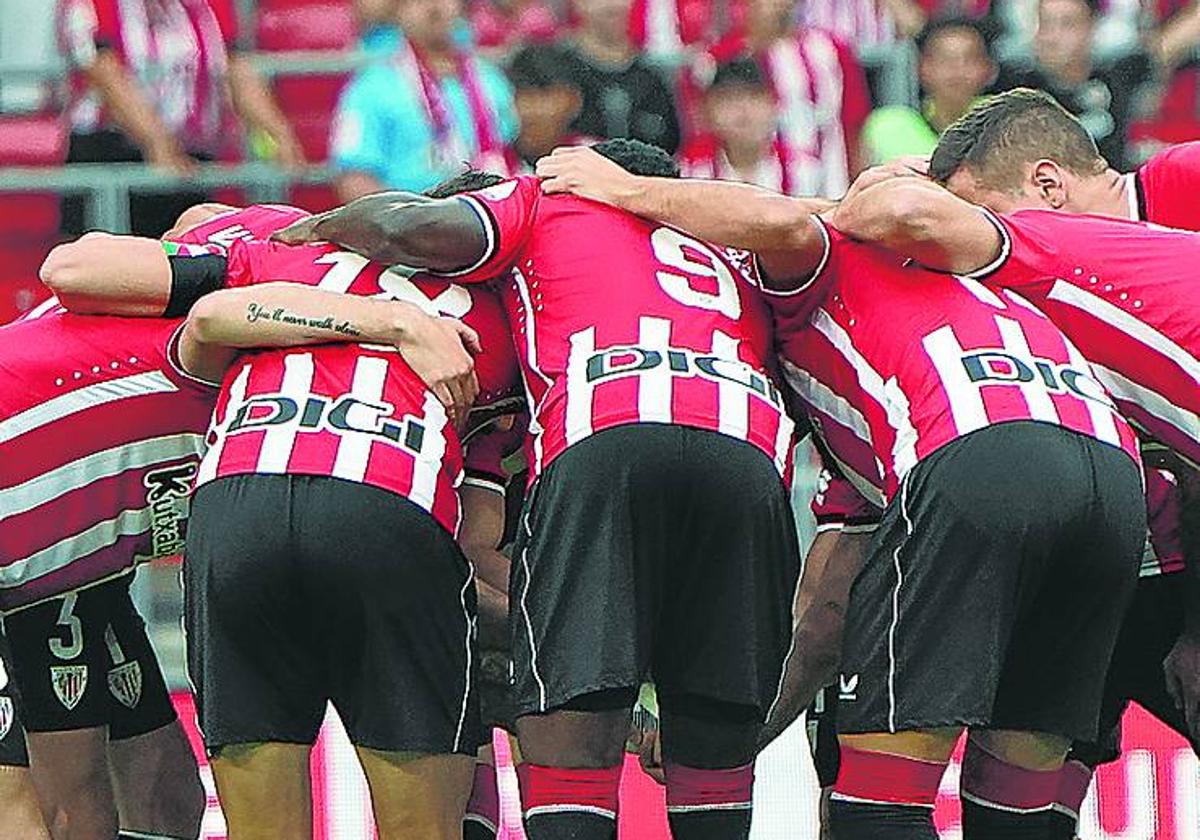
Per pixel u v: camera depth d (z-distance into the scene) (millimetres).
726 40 28891
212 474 13516
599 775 13430
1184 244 13812
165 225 25422
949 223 13359
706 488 13258
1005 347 13297
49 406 14172
